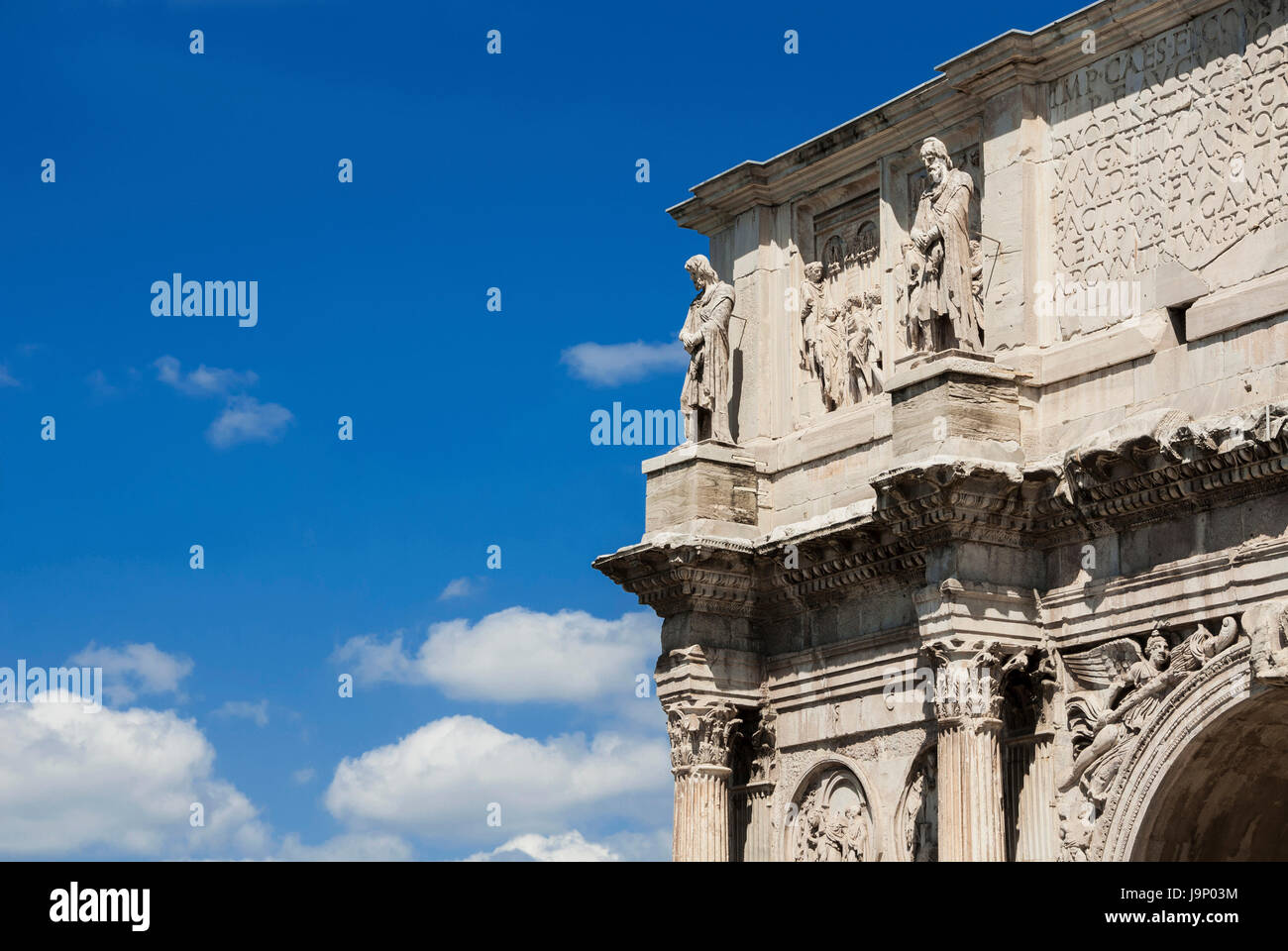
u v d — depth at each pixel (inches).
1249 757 1206.9
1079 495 1237.1
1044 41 1306.6
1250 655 1146.7
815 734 1414.9
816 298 1477.6
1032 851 1255.5
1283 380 1162.0
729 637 1446.9
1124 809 1214.3
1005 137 1325.0
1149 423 1189.1
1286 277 1168.8
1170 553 1205.7
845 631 1398.9
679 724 1428.4
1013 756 1277.1
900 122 1400.1
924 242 1302.9
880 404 1401.3
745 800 1459.2
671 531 1434.5
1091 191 1285.7
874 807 1363.2
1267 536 1154.0
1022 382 1284.4
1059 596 1264.8
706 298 1475.1
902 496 1264.8
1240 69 1211.2
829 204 1483.8
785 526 1428.4
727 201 1529.3
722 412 1461.6
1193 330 1211.9
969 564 1256.8
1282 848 1267.2
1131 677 1217.4
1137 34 1269.7
